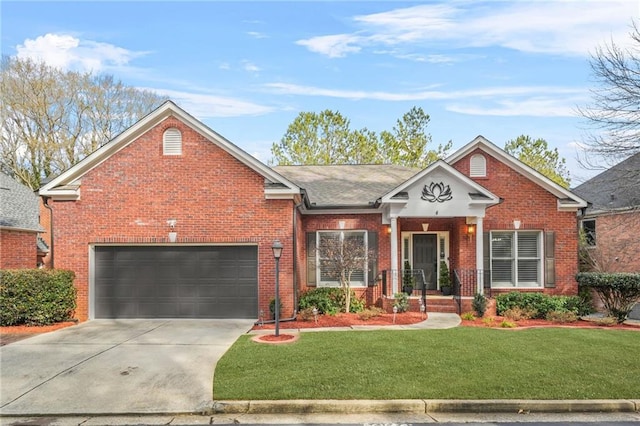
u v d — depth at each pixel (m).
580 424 6.23
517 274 16.44
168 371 8.25
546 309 14.62
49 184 13.73
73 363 8.81
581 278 15.67
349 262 14.58
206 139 14.00
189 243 13.95
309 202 15.73
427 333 11.13
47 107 31.20
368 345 9.80
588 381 7.58
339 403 6.66
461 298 14.87
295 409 6.65
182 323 13.20
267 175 13.91
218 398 6.84
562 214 16.45
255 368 8.20
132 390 7.36
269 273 13.86
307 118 33.00
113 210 13.91
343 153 33.25
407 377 7.66
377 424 6.20
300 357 8.86
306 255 16.45
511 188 16.50
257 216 13.92
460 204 15.19
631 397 6.95
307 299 14.66
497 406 6.70
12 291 12.60
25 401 6.98
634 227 19.25
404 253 17.19
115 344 10.38
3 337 11.25
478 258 15.25
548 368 8.23
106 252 14.09
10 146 30.31
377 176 19.94
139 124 13.79
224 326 12.68
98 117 34.25
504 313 14.55
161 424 6.27
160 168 13.95
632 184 16.23
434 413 6.63
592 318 14.38
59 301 13.03
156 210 13.91
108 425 6.25
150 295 14.05
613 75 14.93
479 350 9.42
